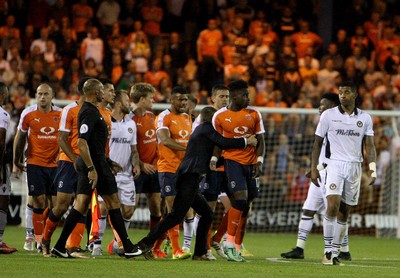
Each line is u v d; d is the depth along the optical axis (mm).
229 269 34312
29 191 43062
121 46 79625
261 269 34844
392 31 85875
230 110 39594
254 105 76062
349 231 67375
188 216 42594
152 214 43531
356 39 83375
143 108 44031
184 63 81688
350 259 43125
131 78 76438
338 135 38312
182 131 41312
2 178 39406
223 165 41312
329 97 42188
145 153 43781
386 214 67688
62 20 81000
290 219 67438
